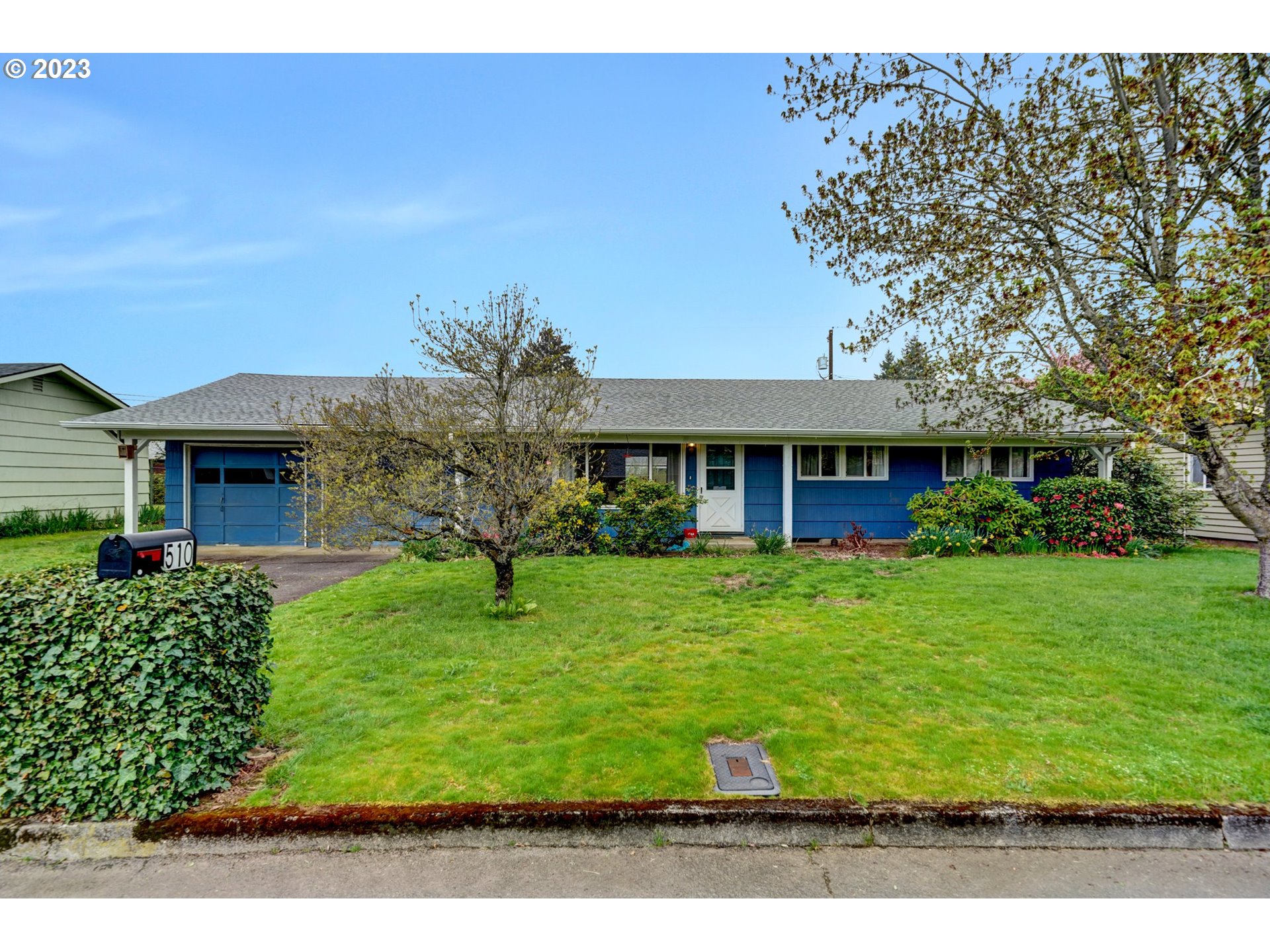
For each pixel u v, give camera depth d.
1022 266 6.77
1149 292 5.89
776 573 8.33
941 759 3.21
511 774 3.06
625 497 10.25
